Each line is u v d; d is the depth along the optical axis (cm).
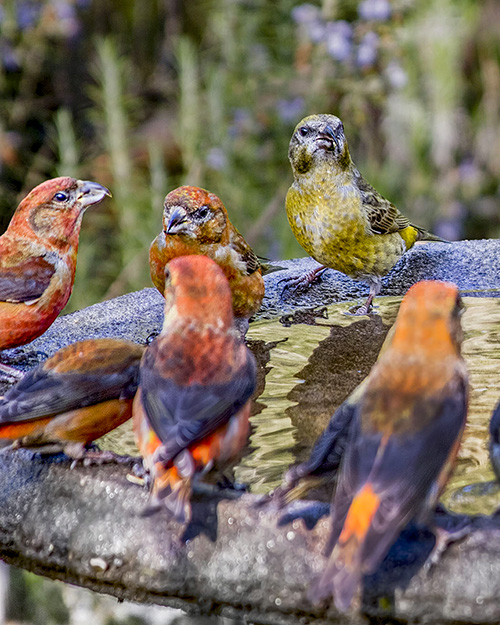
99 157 1448
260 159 1357
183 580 434
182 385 457
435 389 417
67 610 972
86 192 743
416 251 887
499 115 1588
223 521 436
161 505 417
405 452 398
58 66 1598
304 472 408
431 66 1362
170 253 713
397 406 412
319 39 1321
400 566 413
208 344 471
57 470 476
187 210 694
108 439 553
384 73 1363
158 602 445
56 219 730
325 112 1363
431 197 1429
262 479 498
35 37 1434
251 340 737
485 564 406
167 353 468
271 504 434
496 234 1516
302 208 841
